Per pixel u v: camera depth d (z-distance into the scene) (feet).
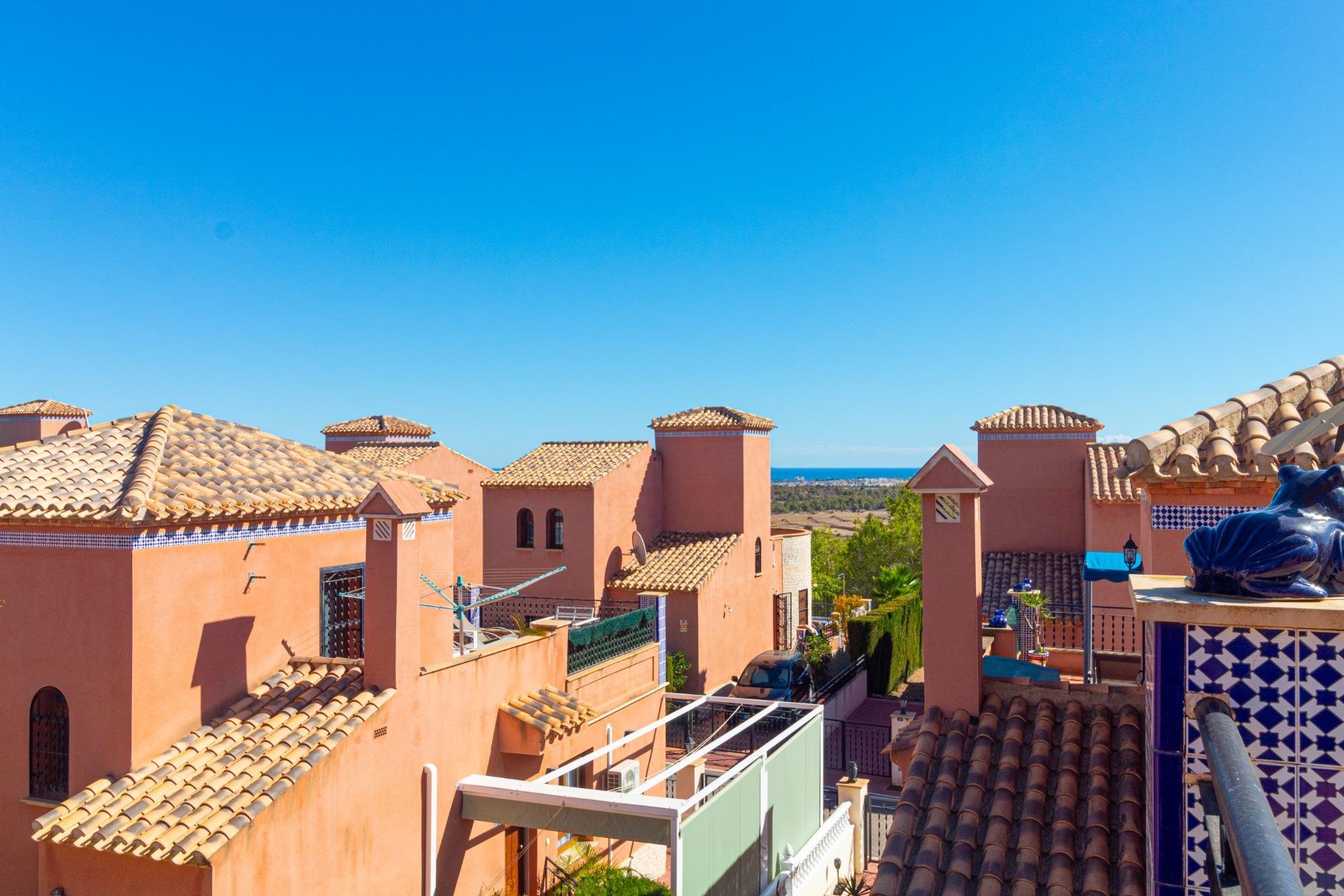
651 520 95.81
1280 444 22.95
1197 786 16.14
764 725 74.74
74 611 32.30
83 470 35.42
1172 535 28.86
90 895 29.55
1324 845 15.52
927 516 27.84
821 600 154.81
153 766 31.40
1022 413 92.12
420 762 36.65
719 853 38.11
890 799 60.59
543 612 88.99
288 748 32.14
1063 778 23.88
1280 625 15.65
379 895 34.19
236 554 35.83
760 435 99.45
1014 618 73.56
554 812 37.17
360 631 42.57
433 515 46.91
